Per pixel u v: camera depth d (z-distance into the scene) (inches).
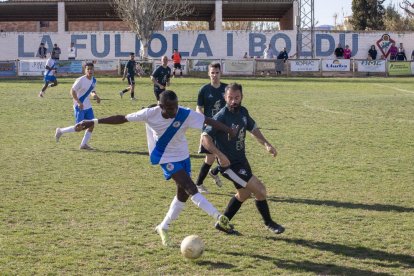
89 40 2260.1
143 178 500.1
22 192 448.8
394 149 642.2
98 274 289.1
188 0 2245.3
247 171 344.5
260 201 348.2
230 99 342.3
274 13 2507.4
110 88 1412.4
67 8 2354.8
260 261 310.2
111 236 346.6
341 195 446.9
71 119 866.1
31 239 339.3
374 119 885.2
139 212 397.4
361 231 360.8
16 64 1859.0
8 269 293.0
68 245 330.0
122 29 2783.0
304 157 597.6
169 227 364.8
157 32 2261.3
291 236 350.6
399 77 1990.7
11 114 915.4
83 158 585.9
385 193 453.7
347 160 581.9
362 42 2317.9
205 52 2278.5
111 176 507.2
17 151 619.2
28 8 2329.0
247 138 713.0
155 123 322.7
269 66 2005.4
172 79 1761.8
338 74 2032.5
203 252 318.0
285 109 999.6
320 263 307.7
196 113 325.4
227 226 324.8
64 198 432.1
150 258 312.2
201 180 458.0
